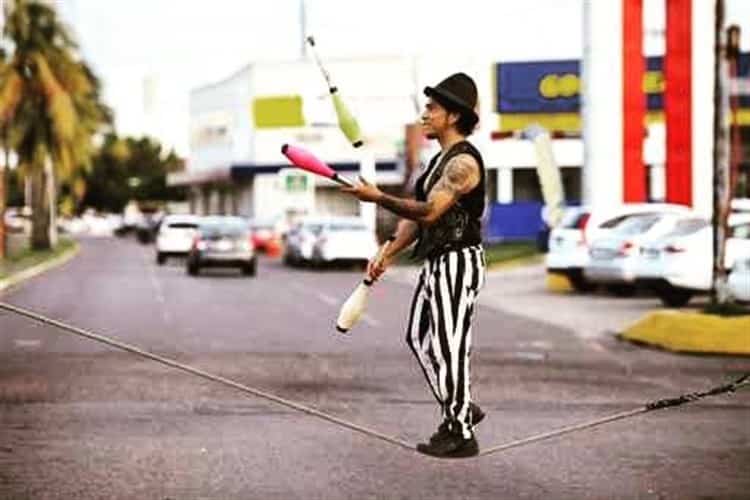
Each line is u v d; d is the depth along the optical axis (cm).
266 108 8006
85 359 1725
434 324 768
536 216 6669
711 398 1358
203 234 4272
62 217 13450
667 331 1933
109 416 1230
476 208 766
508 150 6788
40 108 5653
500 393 1422
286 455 1034
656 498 878
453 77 770
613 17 3459
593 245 2939
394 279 4062
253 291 3366
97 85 6488
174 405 1305
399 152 6888
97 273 4359
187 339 2027
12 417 1223
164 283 3738
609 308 2708
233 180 8581
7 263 4706
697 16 3553
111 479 934
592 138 3484
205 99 9506
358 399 1362
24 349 1852
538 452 1052
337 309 2720
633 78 3469
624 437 1123
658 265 2650
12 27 5541
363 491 898
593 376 1587
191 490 898
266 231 6538
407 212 735
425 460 1016
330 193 7894
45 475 948
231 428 1165
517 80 6750
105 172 13962
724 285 1956
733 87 2966
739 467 987
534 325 2339
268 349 1883
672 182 3584
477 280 769
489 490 902
